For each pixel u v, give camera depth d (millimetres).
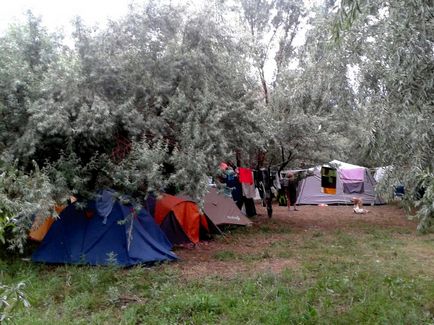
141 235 7988
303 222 13844
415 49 3885
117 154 7840
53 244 7898
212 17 8859
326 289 6141
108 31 8109
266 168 14102
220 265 7914
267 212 15594
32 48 7824
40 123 6609
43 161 7684
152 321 4992
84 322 5008
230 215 11742
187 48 8547
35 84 7223
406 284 6309
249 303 5527
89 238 7750
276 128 11422
